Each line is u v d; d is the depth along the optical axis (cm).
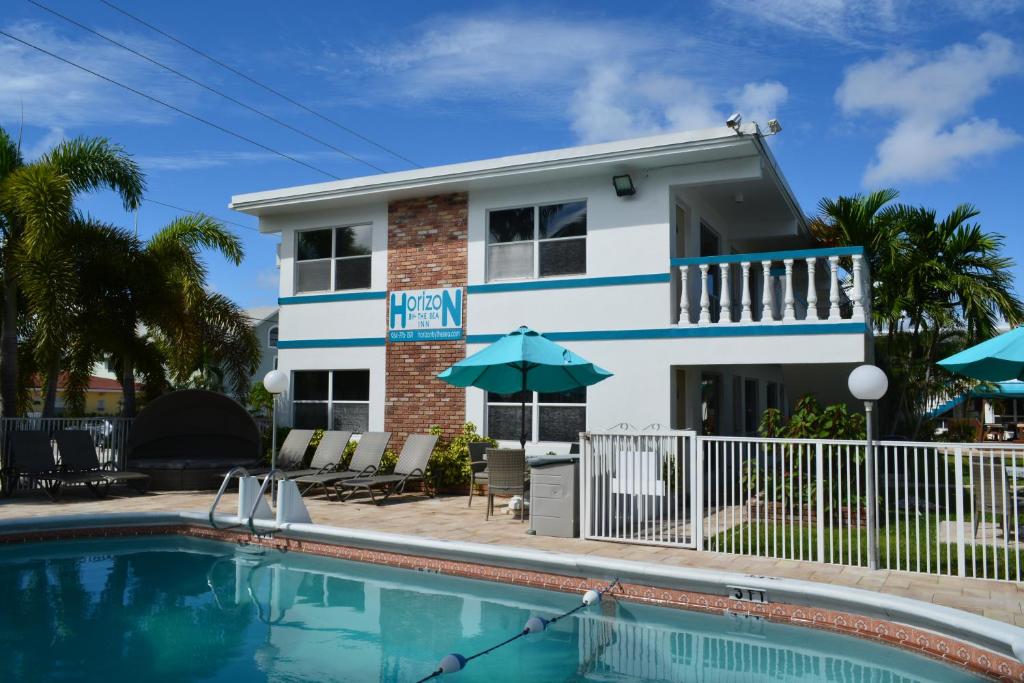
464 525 1156
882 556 940
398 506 1373
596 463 1049
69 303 1526
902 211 1895
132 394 1816
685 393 1540
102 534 1214
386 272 1705
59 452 1511
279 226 1845
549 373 1278
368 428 1706
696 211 1599
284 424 1814
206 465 1608
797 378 1609
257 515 1193
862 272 1343
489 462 1217
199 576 990
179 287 1833
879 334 2106
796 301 1983
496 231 1603
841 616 740
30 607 841
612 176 1481
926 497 847
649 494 1013
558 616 808
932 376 2009
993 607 703
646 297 1433
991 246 1825
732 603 801
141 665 661
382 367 1692
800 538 912
